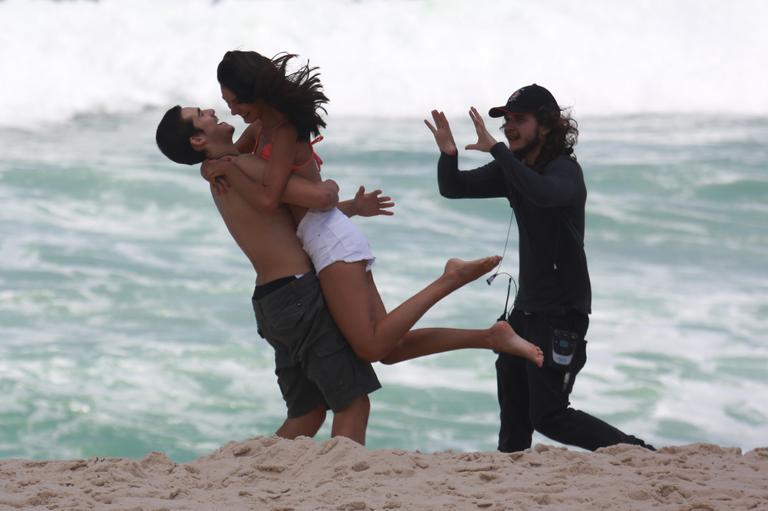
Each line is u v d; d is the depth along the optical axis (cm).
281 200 1767
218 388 4081
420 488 1584
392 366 4297
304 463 1681
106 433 3719
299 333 1795
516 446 2134
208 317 4722
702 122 9000
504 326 1841
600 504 1503
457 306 4828
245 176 1772
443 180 2069
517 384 2105
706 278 5422
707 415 3962
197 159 1816
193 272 5250
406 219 6138
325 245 1780
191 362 4259
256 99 1747
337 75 9244
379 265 5325
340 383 1806
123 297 4884
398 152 7512
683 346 4519
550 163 1986
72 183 6469
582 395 4066
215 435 3759
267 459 1712
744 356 4441
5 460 1747
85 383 4041
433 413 3944
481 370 4303
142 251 5525
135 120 8588
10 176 6525
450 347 1847
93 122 8456
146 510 1463
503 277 5244
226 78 1756
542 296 2009
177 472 1678
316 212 1795
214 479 1653
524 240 2027
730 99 9444
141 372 4153
